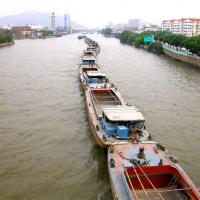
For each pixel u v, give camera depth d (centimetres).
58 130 2406
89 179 1722
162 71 5281
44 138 2255
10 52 8819
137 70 5347
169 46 9212
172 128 2450
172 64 6284
